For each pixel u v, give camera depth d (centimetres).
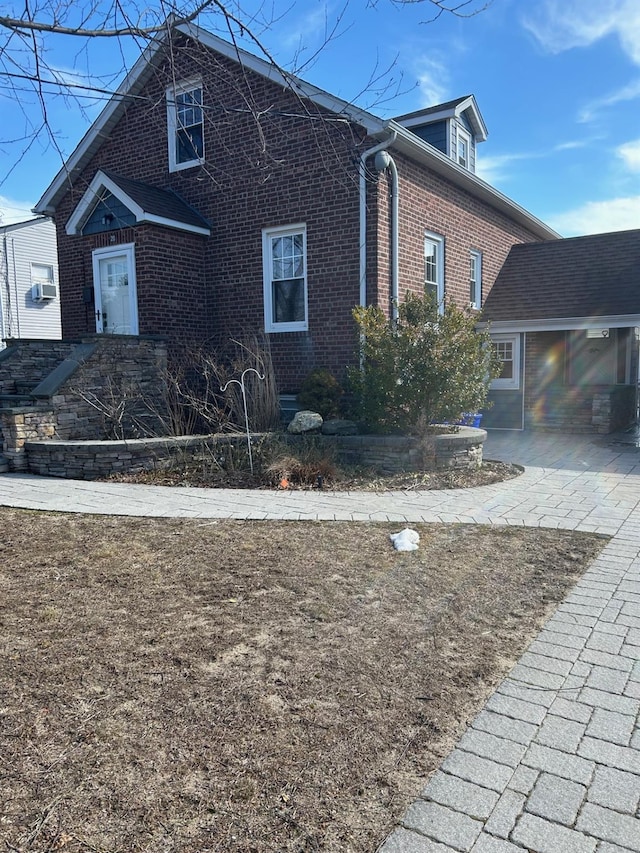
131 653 335
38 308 2342
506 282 1430
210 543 536
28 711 280
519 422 1371
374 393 864
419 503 689
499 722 275
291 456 831
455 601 411
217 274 1152
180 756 249
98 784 232
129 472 827
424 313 852
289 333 1080
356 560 492
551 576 459
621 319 1202
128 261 1089
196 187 1162
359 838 208
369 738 262
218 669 318
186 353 1088
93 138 1257
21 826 211
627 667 324
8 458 855
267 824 214
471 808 222
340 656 334
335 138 996
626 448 1104
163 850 202
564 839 208
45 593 422
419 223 1098
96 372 941
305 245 1052
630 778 238
